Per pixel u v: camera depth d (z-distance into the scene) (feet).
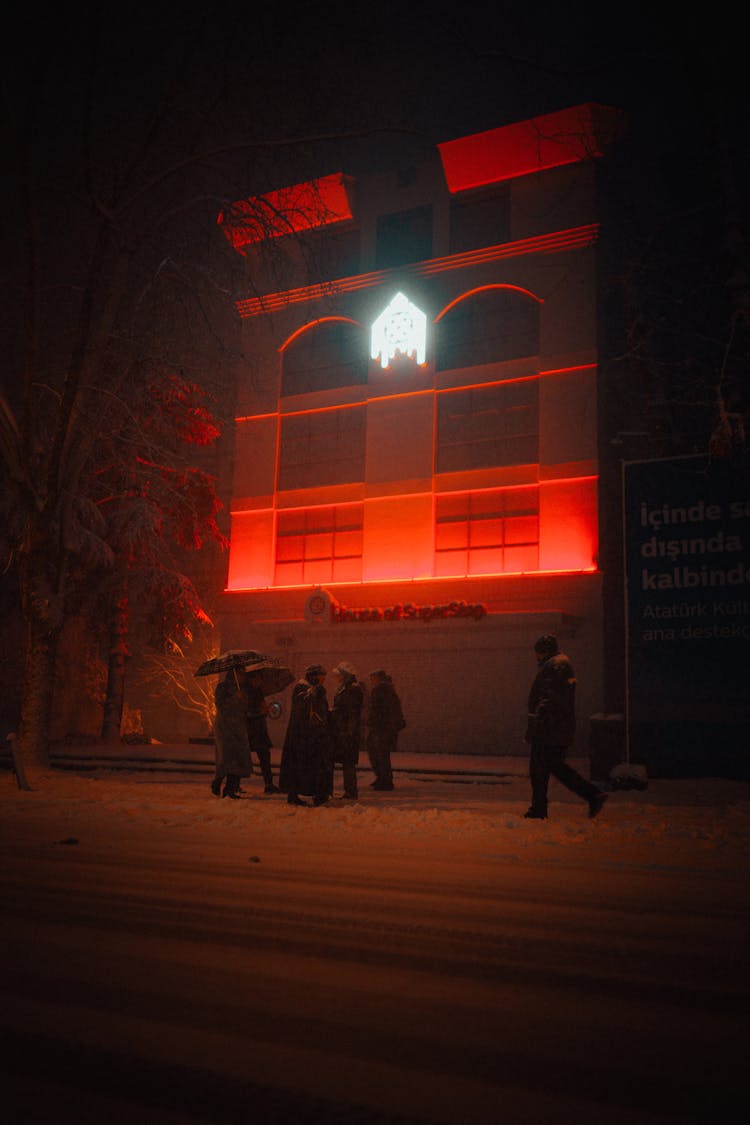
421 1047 9.45
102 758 76.18
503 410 99.14
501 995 11.51
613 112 93.40
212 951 13.62
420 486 101.24
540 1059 9.15
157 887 19.31
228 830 30.40
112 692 102.63
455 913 16.92
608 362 93.61
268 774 46.75
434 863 23.44
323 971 12.54
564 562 92.53
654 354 75.51
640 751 55.52
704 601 55.42
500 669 92.07
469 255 101.65
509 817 33.83
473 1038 9.77
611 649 88.48
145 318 64.28
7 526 94.73
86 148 52.90
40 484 62.13
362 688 46.09
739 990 11.98
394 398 104.12
